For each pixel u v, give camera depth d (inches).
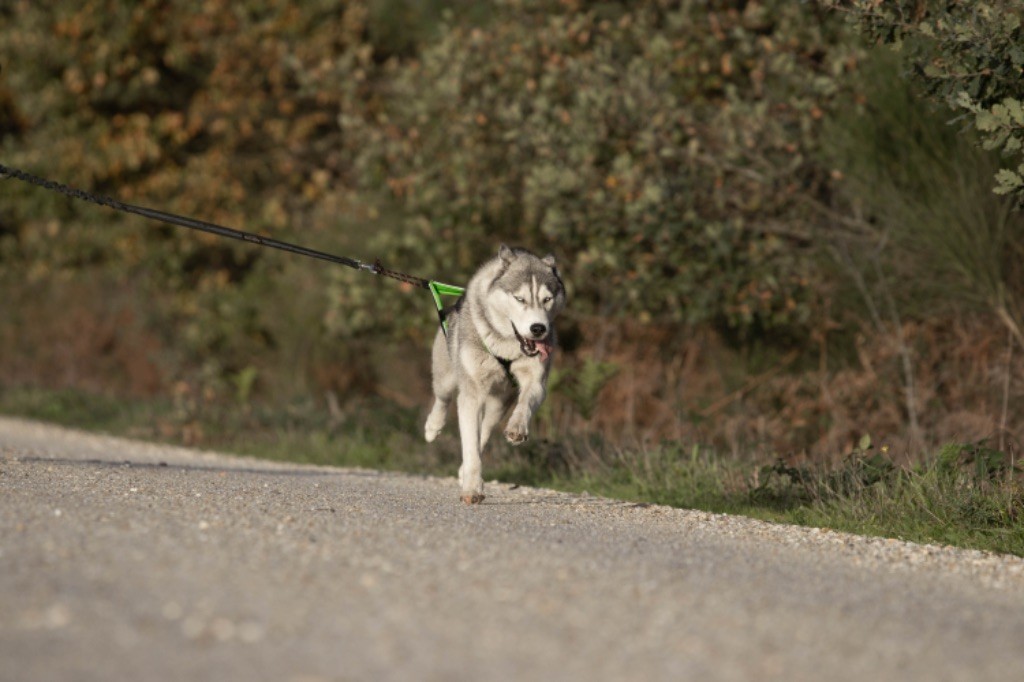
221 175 1183.6
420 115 821.2
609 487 526.0
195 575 254.8
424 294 836.0
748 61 752.3
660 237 700.7
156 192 1183.6
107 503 356.8
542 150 730.8
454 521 361.7
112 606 226.7
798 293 714.8
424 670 199.0
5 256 1218.0
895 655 221.8
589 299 803.4
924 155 633.6
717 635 229.1
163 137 1219.9
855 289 690.8
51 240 1165.7
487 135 799.1
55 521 312.2
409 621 228.1
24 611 220.7
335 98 1034.1
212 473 522.3
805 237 711.7
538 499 471.5
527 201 748.0
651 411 754.8
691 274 723.4
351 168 1138.0
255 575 258.5
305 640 212.5
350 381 973.8
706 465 530.3
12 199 1170.0
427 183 812.0
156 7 1189.1
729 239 705.6
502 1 823.1
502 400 451.8
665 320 771.4
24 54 1159.6
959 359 660.7
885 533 406.9
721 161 715.4
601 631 227.8
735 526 399.5
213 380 957.2
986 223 607.2
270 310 1071.6
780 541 366.6
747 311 709.3
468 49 810.8
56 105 1169.4
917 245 644.1
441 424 485.7
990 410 629.3
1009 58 427.5
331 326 888.9
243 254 1181.1
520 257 425.1
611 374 682.8
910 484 443.8
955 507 411.8
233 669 194.7
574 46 800.3
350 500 413.7
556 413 741.3
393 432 718.5
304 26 1170.0
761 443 603.8
